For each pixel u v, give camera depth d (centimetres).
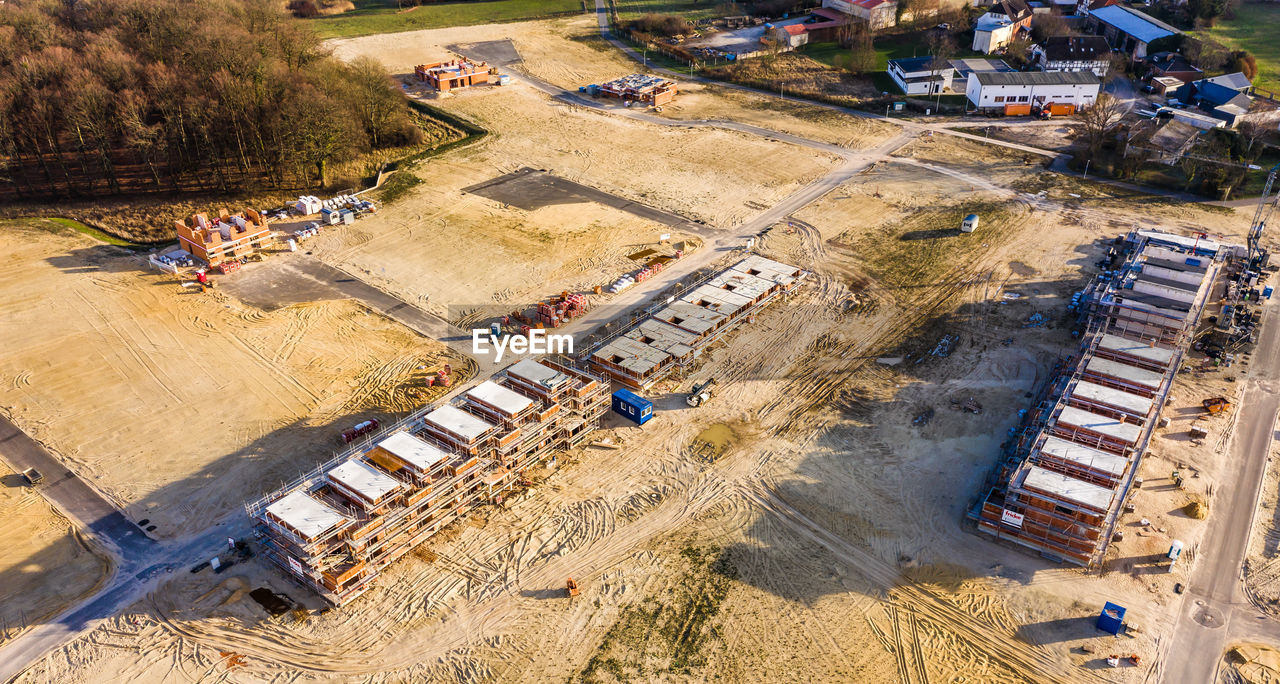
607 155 14612
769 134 15462
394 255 11319
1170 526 6969
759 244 11562
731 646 6075
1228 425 8062
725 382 8862
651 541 6975
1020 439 7481
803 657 5994
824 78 17925
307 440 7969
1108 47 17788
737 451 7938
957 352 9219
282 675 5891
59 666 5934
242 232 11188
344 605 6425
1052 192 12875
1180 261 9588
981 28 18825
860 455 7844
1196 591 6431
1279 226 11700
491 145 15075
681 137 15375
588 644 6106
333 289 10512
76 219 12088
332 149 13088
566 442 7994
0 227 11769
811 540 6962
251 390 8669
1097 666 5900
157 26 14700
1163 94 16288
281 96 13175
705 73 18588
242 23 15375
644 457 7894
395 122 14988
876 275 10769
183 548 6869
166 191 12762
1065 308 9906
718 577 6631
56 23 15575
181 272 10744
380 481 6706
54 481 7519
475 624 6278
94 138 12575
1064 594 6438
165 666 5944
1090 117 14200
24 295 10231
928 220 12138
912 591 6506
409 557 6844
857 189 13188
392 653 6056
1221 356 8956
